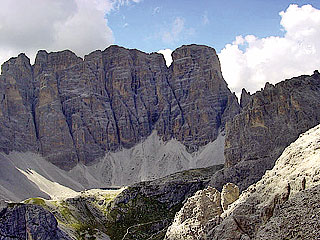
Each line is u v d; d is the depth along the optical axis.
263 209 104.00
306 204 72.50
